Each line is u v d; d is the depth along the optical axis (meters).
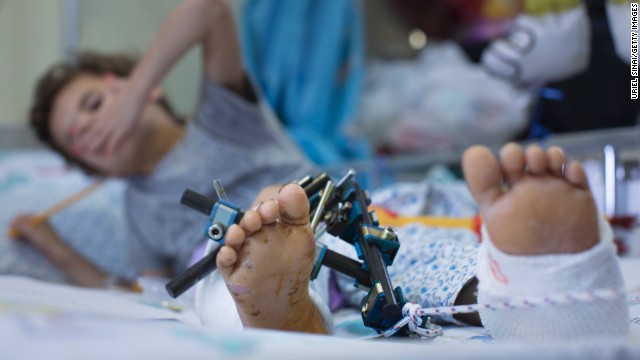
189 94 2.34
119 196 1.92
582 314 0.67
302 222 0.69
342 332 0.80
